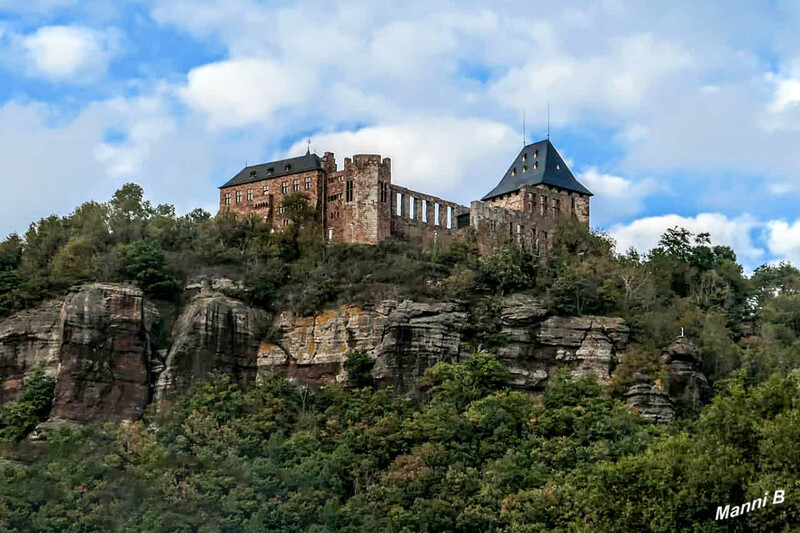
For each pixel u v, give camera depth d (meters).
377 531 151.75
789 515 108.19
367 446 169.75
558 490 148.88
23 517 151.88
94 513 153.25
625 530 117.62
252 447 170.50
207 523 152.25
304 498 157.50
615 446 162.12
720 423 120.44
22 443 175.50
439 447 166.50
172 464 165.38
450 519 150.00
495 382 188.88
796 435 112.19
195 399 182.75
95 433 178.62
